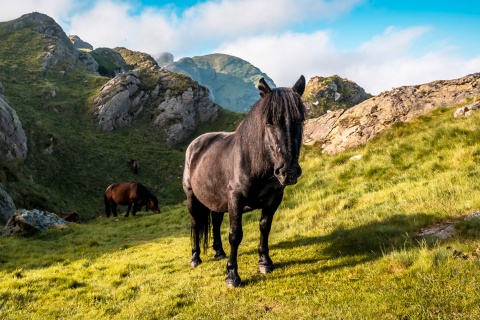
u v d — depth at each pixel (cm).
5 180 2923
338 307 362
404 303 338
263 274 522
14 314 498
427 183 775
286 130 390
